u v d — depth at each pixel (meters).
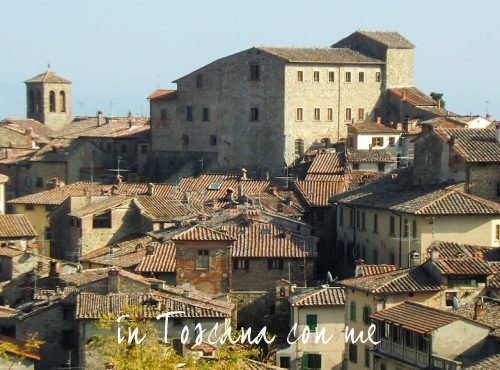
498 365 119.81
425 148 194.50
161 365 109.81
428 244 174.38
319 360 160.00
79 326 150.62
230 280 179.75
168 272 180.12
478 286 141.88
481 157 186.38
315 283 186.25
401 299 141.25
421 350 130.12
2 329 163.50
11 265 196.75
